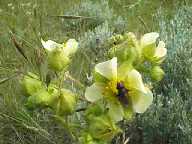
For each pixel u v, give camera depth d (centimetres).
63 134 16
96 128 8
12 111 17
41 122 16
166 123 15
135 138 16
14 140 16
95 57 19
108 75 8
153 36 8
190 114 15
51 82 8
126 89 8
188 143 15
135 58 8
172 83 16
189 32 20
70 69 19
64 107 8
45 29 24
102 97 8
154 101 16
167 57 17
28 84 8
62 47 9
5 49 21
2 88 18
